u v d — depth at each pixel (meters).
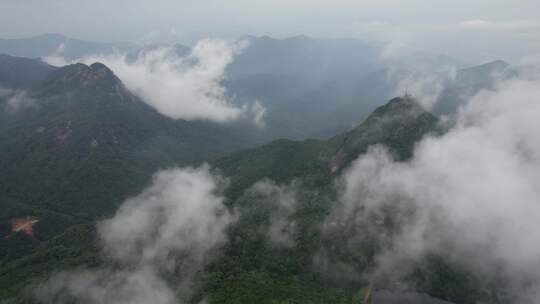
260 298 131.12
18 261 166.38
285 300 131.62
